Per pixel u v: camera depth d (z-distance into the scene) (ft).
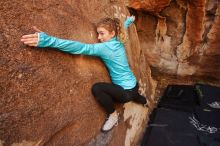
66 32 7.71
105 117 9.06
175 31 15.28
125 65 8.59
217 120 12.66
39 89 6.56
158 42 15.88
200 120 12.68
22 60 6.28
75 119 7.57
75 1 8.73
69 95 7.44
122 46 8.58
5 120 5.71
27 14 6.72
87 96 8.15
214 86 15.02
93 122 8.41
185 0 13.99
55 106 6.93
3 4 6.27
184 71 16.51
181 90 15.06
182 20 14.80
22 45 6.34
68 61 7.62
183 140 11.49
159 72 16.90
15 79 6.06
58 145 7.06
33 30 6.68
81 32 8.36
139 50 13.38
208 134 11.82
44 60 6.82
